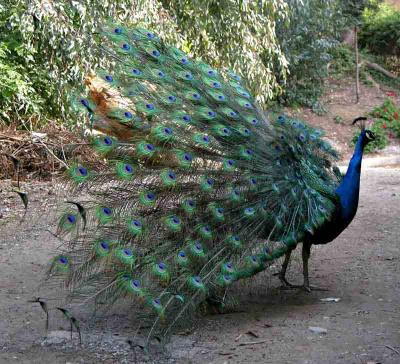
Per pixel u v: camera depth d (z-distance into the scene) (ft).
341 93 78.95
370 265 24.59
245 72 43.14
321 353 16.40
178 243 18.13
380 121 70.18
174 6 42.75
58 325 18.72
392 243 27.76
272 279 22.68
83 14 35.27
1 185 37.29
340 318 18.84
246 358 16.26
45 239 28.22
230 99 20.47
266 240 18.72
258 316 19.22
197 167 18.81
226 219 18.57
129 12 37.17
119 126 19.45
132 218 17.94
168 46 21.11
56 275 17.60
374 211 33.86
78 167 18.15
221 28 43.06
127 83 19.90
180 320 17.34
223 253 18.33
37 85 42.45
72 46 35.45
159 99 19.65
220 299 18.99
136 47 20.54
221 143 19.39
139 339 17.52
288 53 66.44
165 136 18.51
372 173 48.11
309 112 71.56
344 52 87.45
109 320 18.92
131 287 16.79
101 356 16.61
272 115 20.83
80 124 35.65
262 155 19.45
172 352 16.74
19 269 24.25
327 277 23.15
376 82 83.61
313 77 71.61
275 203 18.90
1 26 40.86
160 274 17.21
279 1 44.55
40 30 36.27
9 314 19.66
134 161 18.51
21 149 38.55
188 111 19.60
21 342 17.60
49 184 37.11
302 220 18.98
